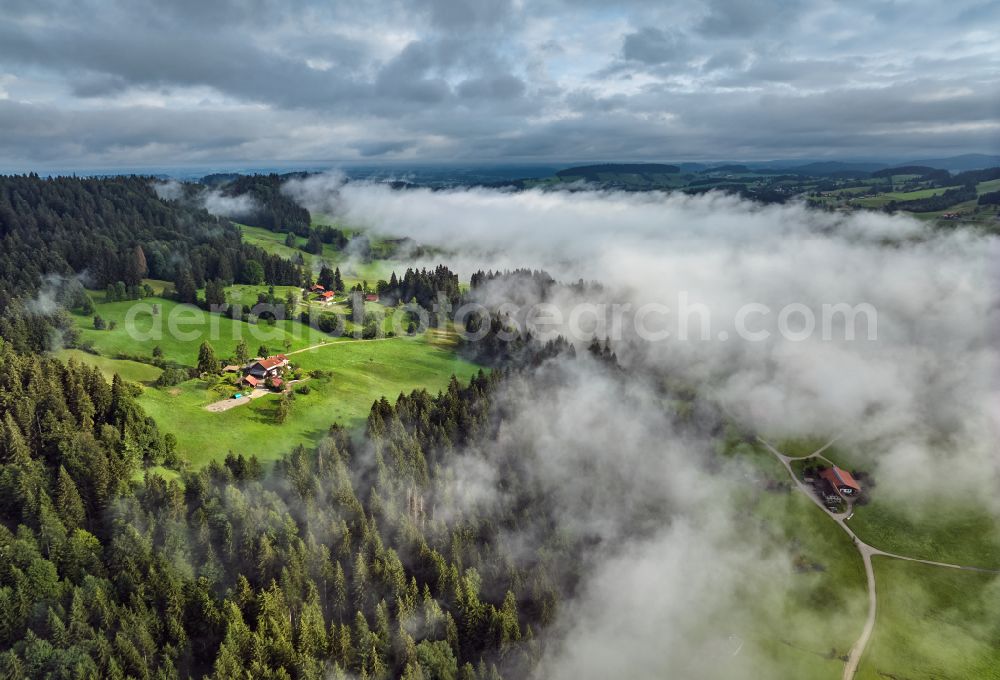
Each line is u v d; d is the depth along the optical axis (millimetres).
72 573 73625
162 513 83688
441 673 81562
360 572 87938
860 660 110500
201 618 75500
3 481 81188
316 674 73812
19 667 60594
